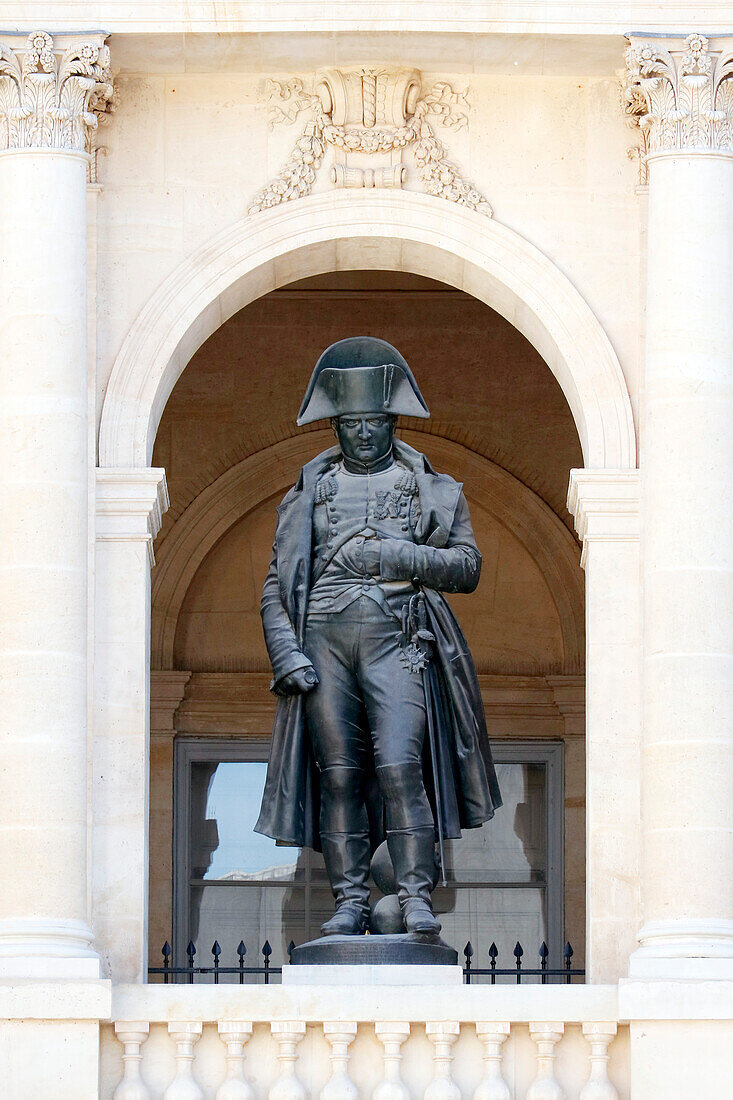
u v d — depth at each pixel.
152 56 23.31
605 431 23.05
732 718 21.69
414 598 22.52
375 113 23.67
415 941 21.64
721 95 22.94
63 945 21.12
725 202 22.69
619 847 22.23
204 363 30.39
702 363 22.27
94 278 23.00
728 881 21.36
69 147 22.67
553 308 23.33
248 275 23.52
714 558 21.95
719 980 20.91
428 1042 21.14
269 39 23.12
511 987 21.12
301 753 22.52
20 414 22.08
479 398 30.41
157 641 29.72
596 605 22.69
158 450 30.17
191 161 23.59
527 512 30.17
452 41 23.20
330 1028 21.00
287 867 29.50
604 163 23.66
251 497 30.16
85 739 21.75
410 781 22.12
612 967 21.98
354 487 22.83
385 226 23.50
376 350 22.97
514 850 29.55
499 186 23.62
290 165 23.61
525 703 29.80
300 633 22.55
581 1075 21.16
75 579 21.88
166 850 29.16
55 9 22.89
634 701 22.52
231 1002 21.03
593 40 23.11
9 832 21.33
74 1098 20.73
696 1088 20.75
